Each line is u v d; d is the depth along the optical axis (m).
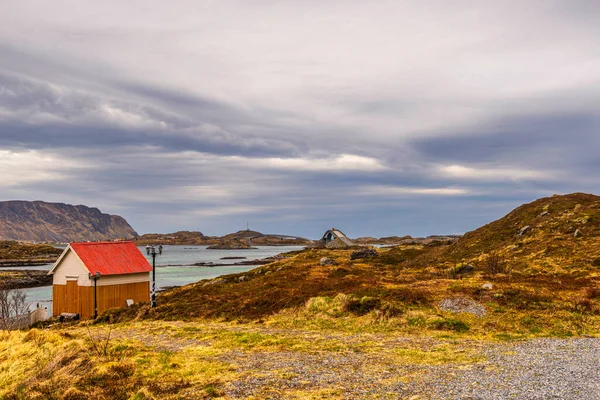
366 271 58.84
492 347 24.06
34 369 20.84
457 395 15.62
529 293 35.03
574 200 89.25
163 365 21.45
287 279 54.25
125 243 55.97
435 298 35.47
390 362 21.47
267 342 27.42
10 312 58.44
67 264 51.44
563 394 15.16
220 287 55.41
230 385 18.00
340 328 31.62
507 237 81.69
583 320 29.75
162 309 44.47
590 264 52.03
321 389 17.12
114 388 17.86
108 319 44.38
